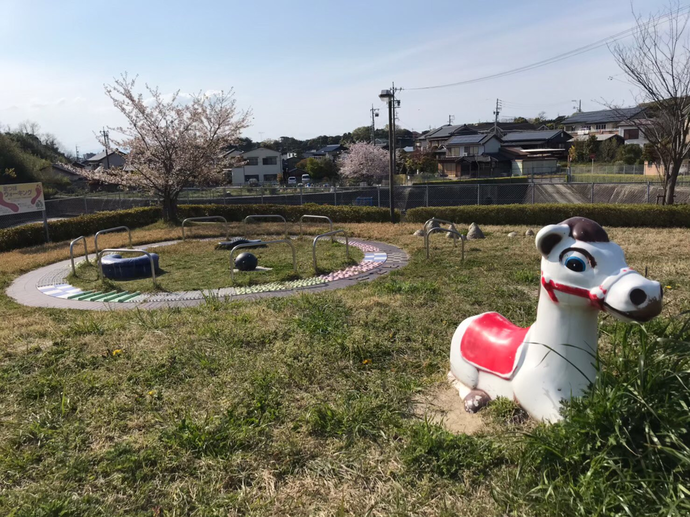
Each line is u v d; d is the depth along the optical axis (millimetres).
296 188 36750
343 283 9312
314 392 4352
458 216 18594
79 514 2918
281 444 3510
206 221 21219
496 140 54719
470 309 6727
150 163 20438
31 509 2924
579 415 2988
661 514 2480
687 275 8258
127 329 6297
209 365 4910
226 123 20812
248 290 8992
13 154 43969
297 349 5242
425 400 4152
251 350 5371
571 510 2633
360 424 3680
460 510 2830
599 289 2910
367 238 15070
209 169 20953
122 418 4020
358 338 5414
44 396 4438
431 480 3084
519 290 7664
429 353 5234
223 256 12641
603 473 2746
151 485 3154
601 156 48094
